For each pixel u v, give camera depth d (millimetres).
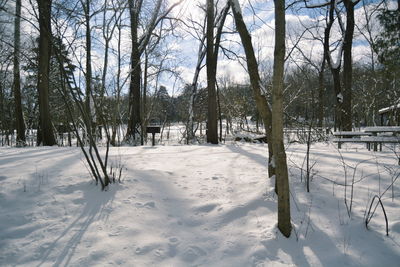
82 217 3248
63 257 2584
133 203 3588
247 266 2562
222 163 5516
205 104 20297
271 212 3400
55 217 3242
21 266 2461
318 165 5051
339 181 4250
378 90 18641
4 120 15711
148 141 15875
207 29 11984
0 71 15258
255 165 5297
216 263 2605
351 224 3129
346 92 13086
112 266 2488
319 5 15320
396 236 2883
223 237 3000
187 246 2824
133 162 5461
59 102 15438
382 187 3992
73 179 4184
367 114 18922
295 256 2689
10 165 4863
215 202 3691
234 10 3885
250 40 3889
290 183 4180
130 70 10984
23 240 2816
